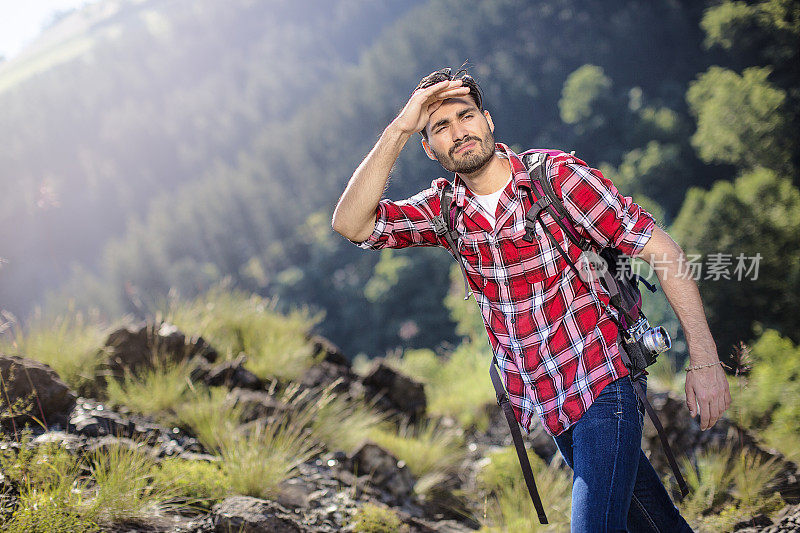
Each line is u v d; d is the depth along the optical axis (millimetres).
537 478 3961
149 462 3168
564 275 1902
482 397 5574
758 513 3262
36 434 3170
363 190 1977
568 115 72188
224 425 3818
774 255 22625
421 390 5328
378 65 127812
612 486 1759
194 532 2682
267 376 4836
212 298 5762
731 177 50906
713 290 22891
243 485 3191
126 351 4438
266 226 115688
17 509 2504
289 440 3834
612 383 1882
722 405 1798
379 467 3900
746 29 35375
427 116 1930
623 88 81000
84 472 2959
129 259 108250
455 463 4477
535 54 102375
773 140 30391
